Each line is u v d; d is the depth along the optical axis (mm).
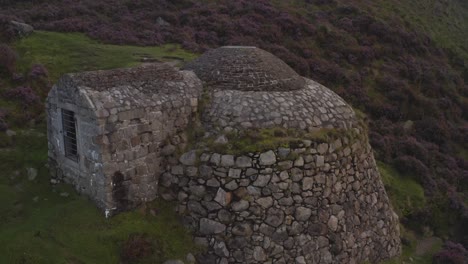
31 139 12469
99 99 8203
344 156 9844
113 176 8383
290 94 10125
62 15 25547
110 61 18484
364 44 27828
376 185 10969
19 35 19797
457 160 19828
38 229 8148
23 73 16188
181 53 21312
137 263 8031
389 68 25969
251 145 8828
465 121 24172
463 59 31250
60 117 9211
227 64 10422
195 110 9617
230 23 26516
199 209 8875
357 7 31766
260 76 10242
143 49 21375
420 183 16906
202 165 8867
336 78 23438
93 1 28375
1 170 10852
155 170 9102
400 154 18438
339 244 9539
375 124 20703
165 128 9109
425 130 21312
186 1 29547
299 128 9414
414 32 30844
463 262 12273
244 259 8680
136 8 28312
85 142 8547
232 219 8727
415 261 12305
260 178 8758
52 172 10062
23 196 9812
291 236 8992
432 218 14711
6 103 14070
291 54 23828
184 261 8492
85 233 8109
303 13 30469
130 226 8414
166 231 8758
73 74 8656
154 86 9164
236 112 9367
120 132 8367
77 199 8984
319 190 9297
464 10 43344
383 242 10789
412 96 23375
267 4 30516
